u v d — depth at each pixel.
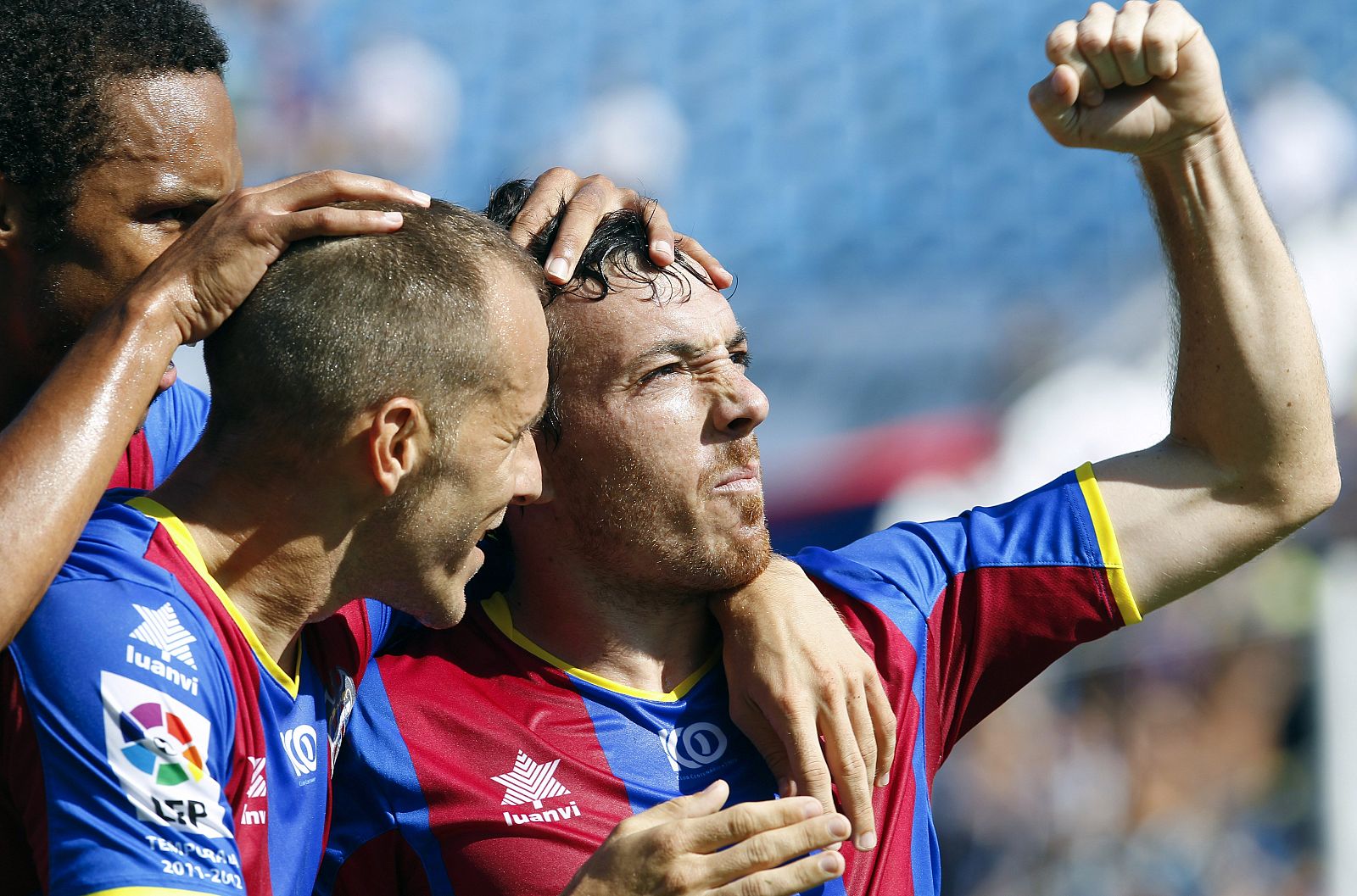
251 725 5.64
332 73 32.47
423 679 6.86
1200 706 16.38
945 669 7.37
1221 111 7.03
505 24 34.84
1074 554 7.34
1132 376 20.47
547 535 6.95
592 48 34.69
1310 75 28.03
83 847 5.01
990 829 16.86
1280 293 7.19
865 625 7.21
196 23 6.52
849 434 21.44
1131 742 16.56
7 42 6.10
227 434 5.64
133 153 6.16
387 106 31.81
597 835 6.50
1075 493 7.52
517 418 5.91
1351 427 18.80
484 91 34.38
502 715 6.77
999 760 16.97
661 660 7.08
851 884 6.56
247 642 5.65
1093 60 6.75
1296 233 21.53
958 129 31.09
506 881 6.40
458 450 5.73
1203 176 7.14
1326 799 15.06
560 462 6.79
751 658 6.67
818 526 20.33
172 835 5.06
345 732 6.64
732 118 33.28
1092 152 28.97
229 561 5.65
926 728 7.19
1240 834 15.71
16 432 5.27
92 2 6.22
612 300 6.74
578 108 33.94
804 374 23.25
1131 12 6.84
